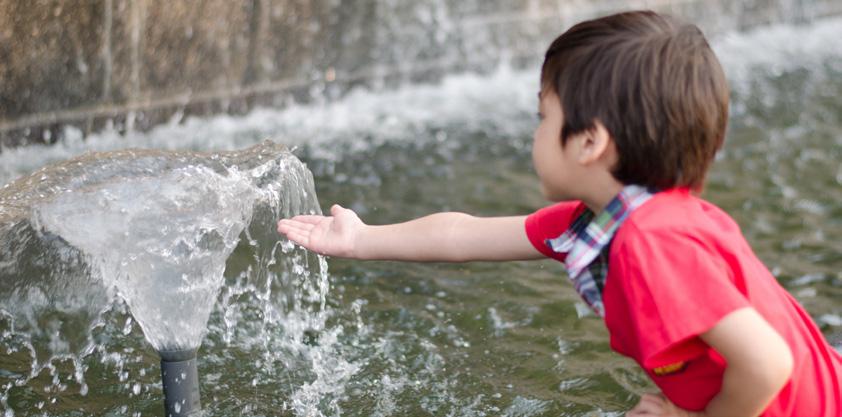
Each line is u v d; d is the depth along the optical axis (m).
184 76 6.91
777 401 2.25
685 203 2.24
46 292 2.98
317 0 7.50
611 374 3.57
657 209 2.19
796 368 2.24
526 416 3.27
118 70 6.56
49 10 6.14
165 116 6.86
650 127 2.16
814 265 4.61
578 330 3.94
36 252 2.83
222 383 3.40
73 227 2.55
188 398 2.67
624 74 2.15
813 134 6.77
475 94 8.12
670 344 2.06
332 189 5.65
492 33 8.65
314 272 3.56
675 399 2.33
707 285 2.07
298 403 3.30
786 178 5.88
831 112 7.31
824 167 6.08
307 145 6.59
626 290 2.14
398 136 6.85
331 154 6.39
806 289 4.33
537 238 2.63
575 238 2.44
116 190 2.57
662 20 2.25
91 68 6.43
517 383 3.50
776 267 4.58
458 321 3.98
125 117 6.66
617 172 2.23
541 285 4.36
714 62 2.23
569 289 4.32
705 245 2.14
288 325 3.71
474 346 3.78
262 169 2.83
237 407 3.25
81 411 3.23
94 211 2.53
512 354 3.72
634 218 2.18
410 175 5.98
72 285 2.97
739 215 5.28
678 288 2.08
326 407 3.29
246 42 7.18
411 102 7.79
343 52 7.78
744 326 2.04
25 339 3.41
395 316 3.99
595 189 2.29
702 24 9.97
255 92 7.31
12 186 2.82
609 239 2.24
